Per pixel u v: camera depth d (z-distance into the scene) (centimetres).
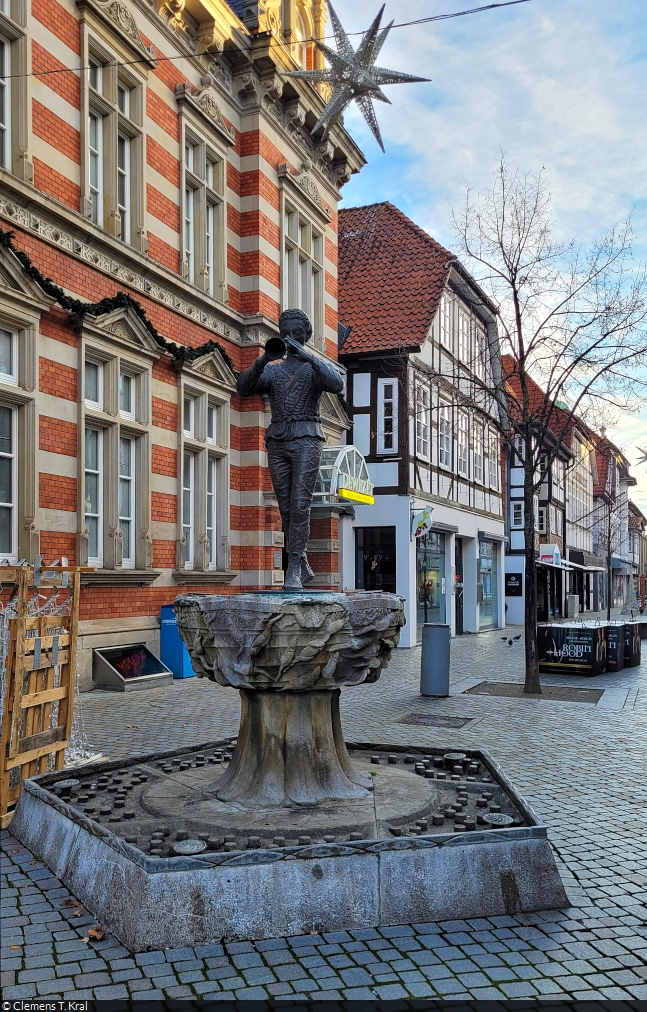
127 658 1262
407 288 2334
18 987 344
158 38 1424
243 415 1684
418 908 412
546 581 3697
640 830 584
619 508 4684
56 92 1145
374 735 941
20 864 479
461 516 2677
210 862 393
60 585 632
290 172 1797
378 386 2225
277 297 1770
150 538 1348
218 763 661
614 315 1356
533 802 655
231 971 359
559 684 1451
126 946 380
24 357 1075
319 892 401
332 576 2006
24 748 581
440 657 1270
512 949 388
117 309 1243
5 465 1073
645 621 2627
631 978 364
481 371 2830
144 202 1361
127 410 1338
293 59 1744
